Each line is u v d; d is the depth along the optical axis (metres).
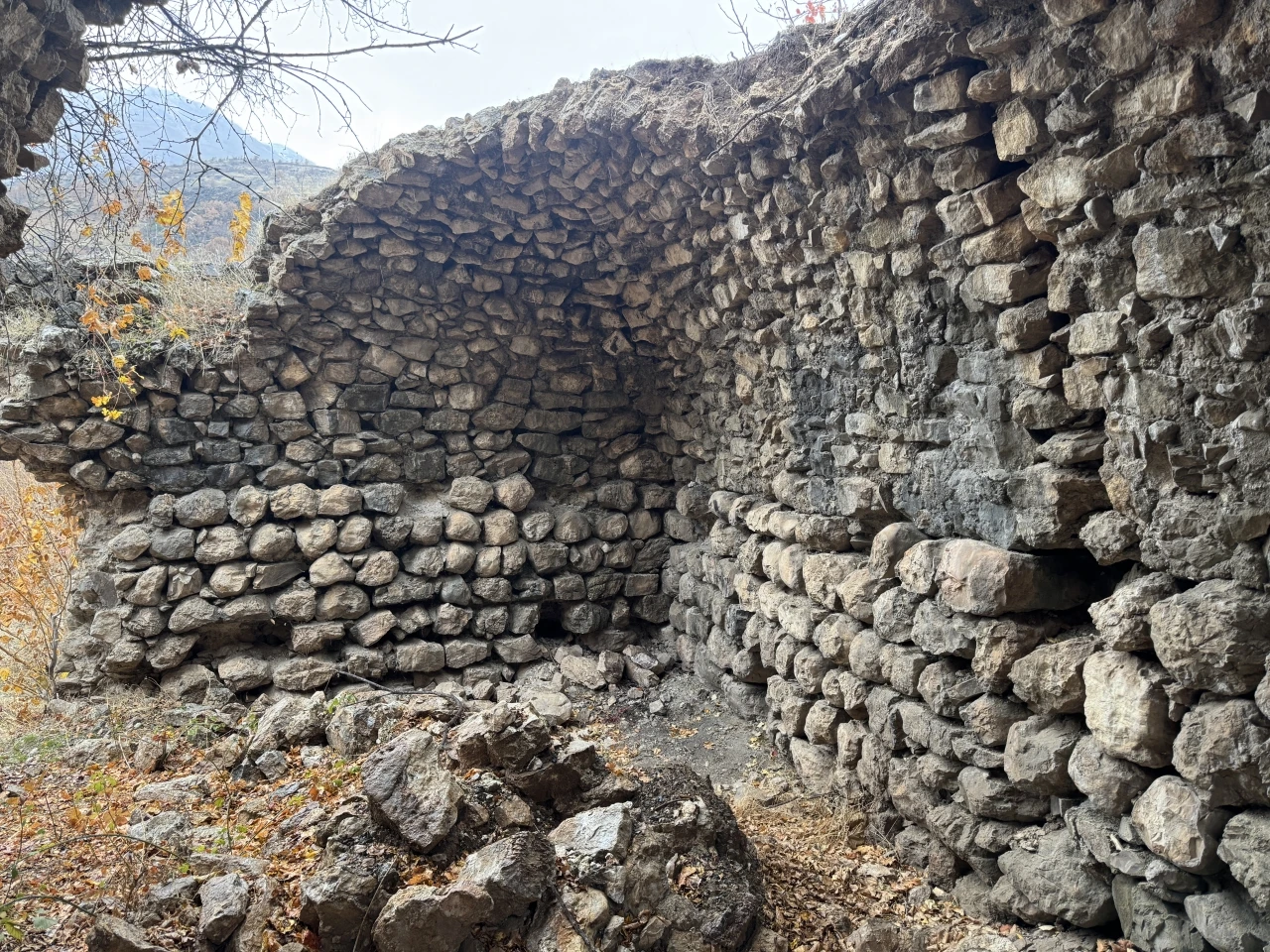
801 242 3.96
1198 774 2.20
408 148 4.96
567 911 2.50
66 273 4.56
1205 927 2.22
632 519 6.48
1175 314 2.27
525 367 6.23
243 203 3.19
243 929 2.35
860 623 3.86
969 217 2.87
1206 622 2.18
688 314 5.53
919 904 3.16
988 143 2.81
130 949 2.16
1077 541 2.78
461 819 2.81
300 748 3.75
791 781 4.36
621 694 5.78
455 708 3.87
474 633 5.93
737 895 2.80
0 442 4.98
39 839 2.96
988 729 2.96
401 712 3.79
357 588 5.61
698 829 3.00
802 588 4.43
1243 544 2.18
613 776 3.24
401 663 5.64
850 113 3.23
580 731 5.11
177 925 2.38
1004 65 2.59
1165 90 2.16
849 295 3.75
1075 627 2.88
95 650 5.09
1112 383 2.48
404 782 2.76
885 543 3.62
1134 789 2.43
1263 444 2.10
